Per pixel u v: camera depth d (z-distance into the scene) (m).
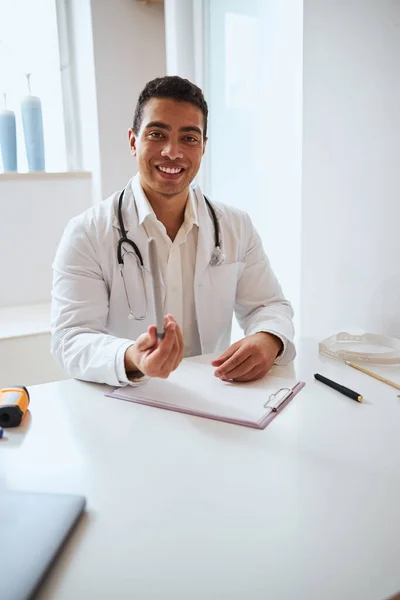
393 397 0.91
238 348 1.02
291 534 0.56
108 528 0.57
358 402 0.89
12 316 2.17
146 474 0.68
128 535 0.56
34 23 2.30
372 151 1.30
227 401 0.89
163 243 1.26
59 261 1.20
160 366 0.85
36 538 0.53
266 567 0.52
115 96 2.32
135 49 2.33
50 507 0.59
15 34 2.28
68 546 0.54
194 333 1.36
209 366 1.07
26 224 2.33
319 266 1.57
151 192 1.27
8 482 0.66
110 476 0.67
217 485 0.65
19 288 2.37
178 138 1.18
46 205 2.35
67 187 2.38
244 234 1.39
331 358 1.12
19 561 0.50
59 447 0.75
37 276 2.39
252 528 0.57
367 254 1.37
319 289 1.59
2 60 2.29
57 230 2.40
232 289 1.36
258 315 1.28
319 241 1.56
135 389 0.94
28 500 0.60
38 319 2.11
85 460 0.71
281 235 1.81
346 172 1.41
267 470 0.68
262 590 0.49
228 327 1.43
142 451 0.73
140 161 1.21
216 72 2.11
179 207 1.29
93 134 2.35
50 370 1.95
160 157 1.18
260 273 1.40
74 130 2.46
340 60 1.38
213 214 1.34
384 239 1.30
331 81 1.42
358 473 0.67
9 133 2.23
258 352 0.99
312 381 0.99
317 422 0.82
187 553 0.53
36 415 0.85
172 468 0.69
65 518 0.57
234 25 1.95
